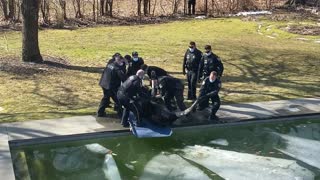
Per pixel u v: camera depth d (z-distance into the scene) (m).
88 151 9.10
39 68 14.93
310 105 11.51
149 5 28.53
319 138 9.98
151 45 19.73
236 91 12.81
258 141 9.79
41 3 24.27
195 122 10.06
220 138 9.92
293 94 12.57
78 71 14.92
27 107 11.05
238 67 16.05
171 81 10.48
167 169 8.55
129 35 22.30
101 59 16.89
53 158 8.79
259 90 12.97
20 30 22.75
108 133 9.41
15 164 8.32
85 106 11.23
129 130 9.55
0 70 14.37
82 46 19.27
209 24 25.75
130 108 9.59
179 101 10.52
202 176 8.30
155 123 9.77
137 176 8.26
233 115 10.59
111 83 10.12
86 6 29.02
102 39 21.08
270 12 28.78
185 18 27.84
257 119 10.38
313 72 15.51
